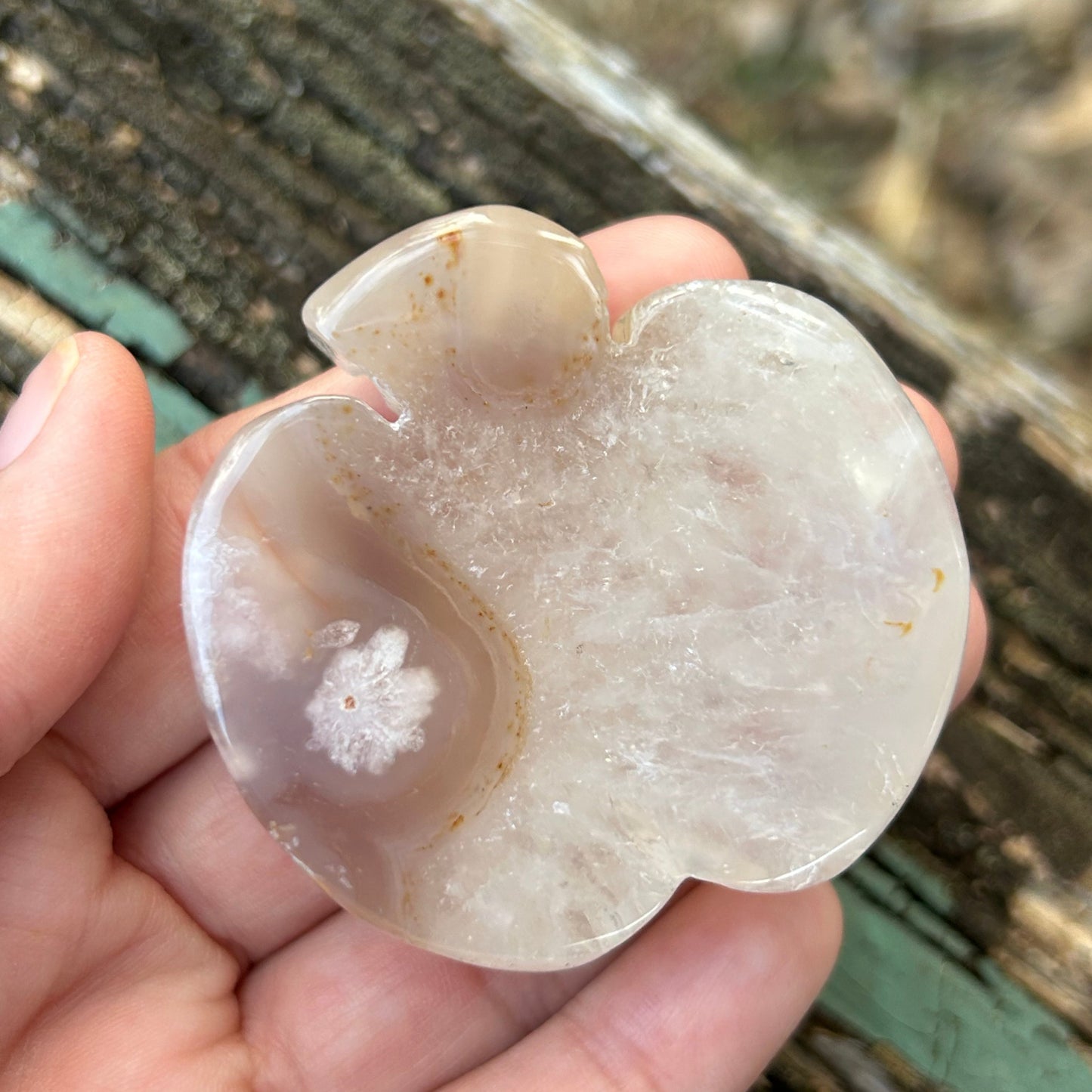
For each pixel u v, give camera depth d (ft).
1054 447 0.53
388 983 0.43
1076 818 0.50
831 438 0.38
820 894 0.44
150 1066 0.40
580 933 0.37
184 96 0.50
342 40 0.51
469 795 0.37
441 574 0.38
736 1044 0.42
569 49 0.52
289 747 0.36
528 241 0.37
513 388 0.38
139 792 0.44
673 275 0.46
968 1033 0.49
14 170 0.49
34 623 0.36
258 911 0.44
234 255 0.50
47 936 0.39
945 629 0.37
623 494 0.38
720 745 0.38
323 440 0.37
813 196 0.53
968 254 0.54
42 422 0.37
